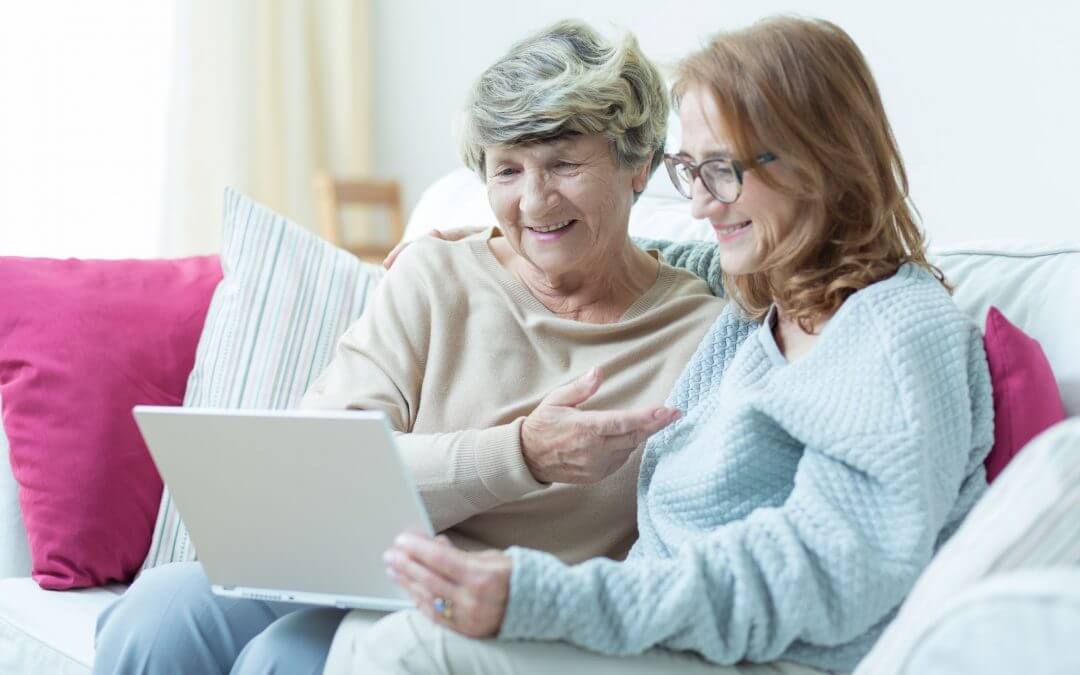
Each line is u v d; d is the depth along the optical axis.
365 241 3.74
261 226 1.74
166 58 3.22
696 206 1.15
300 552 1.07
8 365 1.62
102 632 1.25
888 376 1.02
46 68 2.98
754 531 0.99
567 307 1.46
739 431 1.12
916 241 1.17
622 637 0.94
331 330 1.70
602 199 1.38
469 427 1.40
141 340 1.67
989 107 2.34
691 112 1.13
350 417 0.97
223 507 1.09
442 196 2.05
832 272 1.13
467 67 3.57
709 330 1.32
